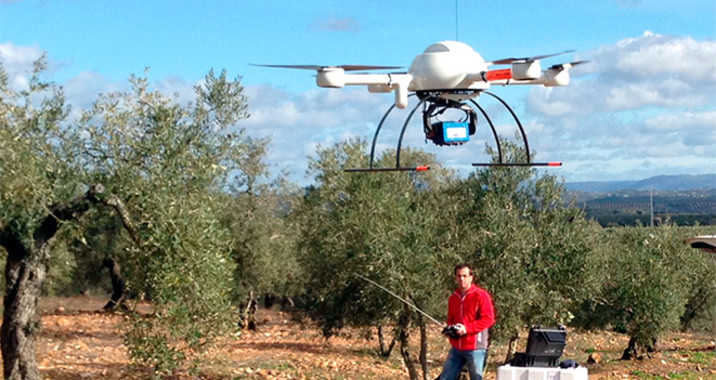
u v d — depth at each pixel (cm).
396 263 1398
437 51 705
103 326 2850
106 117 1098
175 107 1140
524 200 1527
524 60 662
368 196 1591
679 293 2081
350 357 2203
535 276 1463
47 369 1548
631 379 1806
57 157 1086
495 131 751
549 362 898
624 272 2034
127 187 1099
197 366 1277
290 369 1842
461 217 1520
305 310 1980
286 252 2925
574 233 1509
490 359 1988
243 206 2875
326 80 660
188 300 1137
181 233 1096
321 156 1752
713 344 2536
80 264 3675
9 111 1008
